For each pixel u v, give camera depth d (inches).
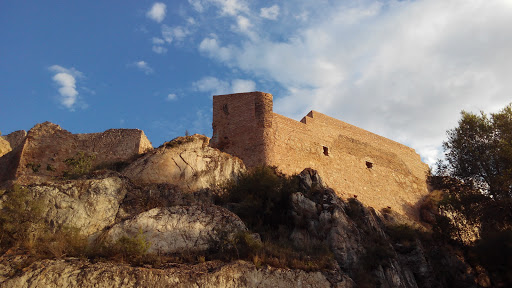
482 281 1155.9
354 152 1615.4
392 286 999.6
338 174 1509.6
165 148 1179.9
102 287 737.6
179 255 869.2
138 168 1115.3
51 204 890.1
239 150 1357.0
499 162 1223.5
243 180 1176.2
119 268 765.9
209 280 796.6
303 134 1482.5
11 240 799.1
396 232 1259.2
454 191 1279.5
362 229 1133.7
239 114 1416.1
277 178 1199.6
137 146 1425.9
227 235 911.0
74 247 801.6
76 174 1114.7
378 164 1669.5
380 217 1380.4
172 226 914.1
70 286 727.7
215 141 1390.3
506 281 844.0
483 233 1173.7
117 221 916.6
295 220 1085.8
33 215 852.0
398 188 1674.5
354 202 1312.7
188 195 1078.4
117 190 973.8
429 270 1149.1
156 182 1094.4
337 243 1037.2
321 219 1092.5
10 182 1294.3
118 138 1441.9
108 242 840.3
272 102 1438.2
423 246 1261.1
